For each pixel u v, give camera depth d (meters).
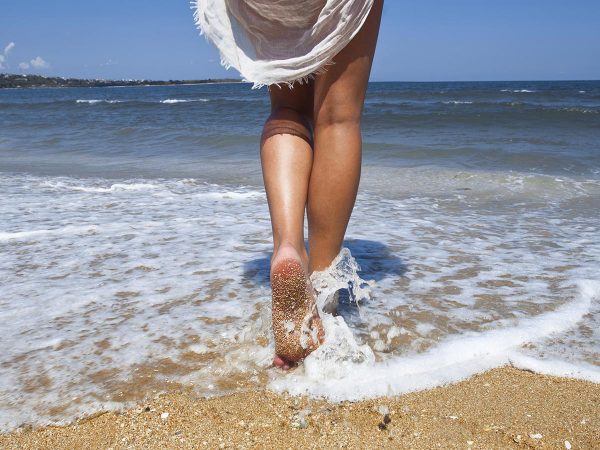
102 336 1.89
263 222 3.56
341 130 1.61
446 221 3.64
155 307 2.13
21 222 3.58
